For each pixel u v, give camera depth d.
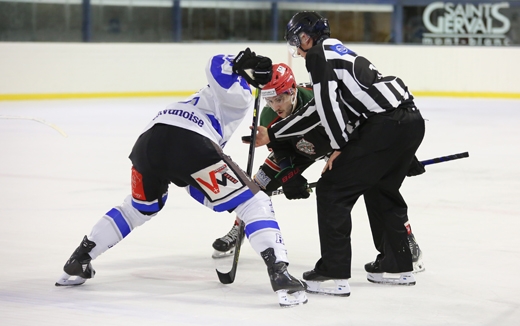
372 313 7.64
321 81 7.82
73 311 7.69
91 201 14.33
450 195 14.85
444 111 35.12
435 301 8.08
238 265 9.73
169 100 40.16
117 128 27.80
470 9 45.19
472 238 11.20
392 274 9.32
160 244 10.91
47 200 14.41
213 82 8.02
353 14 48.12
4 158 20.38
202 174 7.88
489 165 19.08
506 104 39.22
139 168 8.18
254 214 7.94
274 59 45.78
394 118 8.02
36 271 9.33
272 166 10.09
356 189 8.15
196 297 8.23
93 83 40.72
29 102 37.72
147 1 44.06
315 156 9.57
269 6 47.38
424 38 46.84
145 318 7.45
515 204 13.95
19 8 40.25
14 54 37.97
